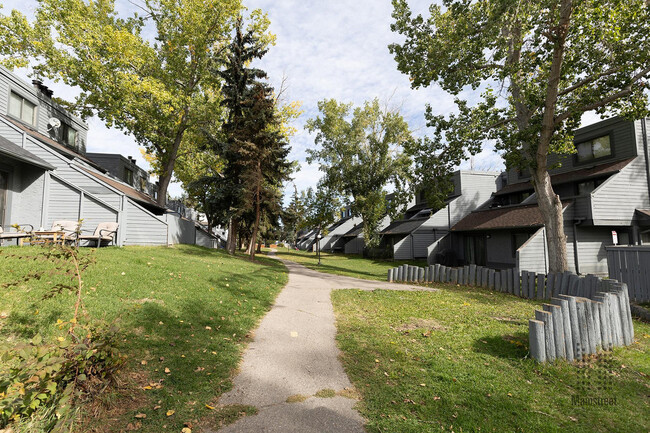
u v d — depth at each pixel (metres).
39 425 2.75
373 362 5.04
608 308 6.01
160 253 12.77
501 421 3.47
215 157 25.39
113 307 5.71
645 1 10.38
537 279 10.91
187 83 23.48
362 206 34.31
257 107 18.95
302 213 47.31
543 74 13.30
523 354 5.41
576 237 17.61
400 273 14.88
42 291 5.71
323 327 6.81
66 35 19.84
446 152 16.58
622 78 12.41
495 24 11.52
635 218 17.23
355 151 33.84
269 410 3.58
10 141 12.70
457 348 5.69
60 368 2.92
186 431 3.10
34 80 19.56
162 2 20.92
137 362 4.33
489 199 27.64
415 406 3.75
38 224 13.05
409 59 15.43
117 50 19.19
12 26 19.20
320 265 24.86
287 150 22.03
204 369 4.43
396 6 14.72
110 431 3.01
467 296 10.89
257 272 14.00
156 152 26.38
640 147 17.66
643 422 3.58
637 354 5.65
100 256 9.13
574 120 13.97
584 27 11.12
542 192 13.48
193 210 49.50
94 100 21.75
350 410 3.63
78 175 14.15
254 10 21.56
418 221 31.47
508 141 15.02
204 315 6.57
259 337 6.03
